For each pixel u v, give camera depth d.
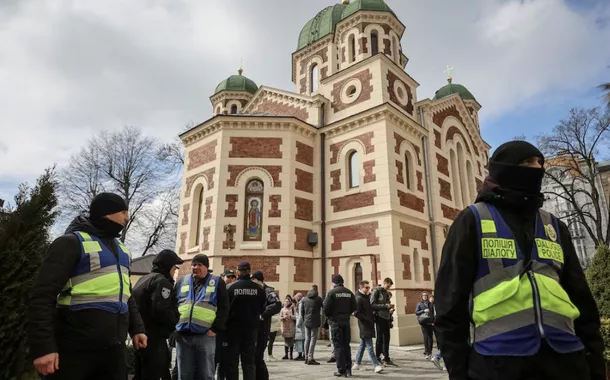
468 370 2.21
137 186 32.78
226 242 17.06
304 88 26.73
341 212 17.95
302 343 11.77
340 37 22.48
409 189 18.39
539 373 2.06
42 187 5.21
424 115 20.75
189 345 5.68
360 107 18.84
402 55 27.69
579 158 29.62
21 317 4.55
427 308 11.90
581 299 2.41
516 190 2.42
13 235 4.73
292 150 18.45
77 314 3.49
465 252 2.33
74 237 3.67
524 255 2.30
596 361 2.26
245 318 6.43
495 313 2.19
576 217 38.66
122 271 3.90
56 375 3.37
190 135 20.05
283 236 17.23
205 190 18.53
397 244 16.19
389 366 10.10
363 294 9.60
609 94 21.92
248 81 31.25
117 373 3.65
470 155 24.70
